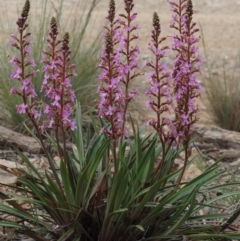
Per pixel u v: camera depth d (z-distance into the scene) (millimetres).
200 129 9562
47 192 5176
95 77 9859
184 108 5078
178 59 5008
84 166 5059
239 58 14656
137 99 10742
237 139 9391
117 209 4977
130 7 5035
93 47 10211
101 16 17297
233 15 20688
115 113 4988
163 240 5191
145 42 14445
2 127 8375
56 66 4801
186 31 4965
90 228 5211
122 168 4809
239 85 11867
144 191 4938
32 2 17266
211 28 18109
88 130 5754
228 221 5414
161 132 5137
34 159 7738
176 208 5246
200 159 8008
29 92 4887
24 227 5133
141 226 4840
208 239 5215
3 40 10359
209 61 14289
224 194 5461
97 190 5172
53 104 4785
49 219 5664
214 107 10805
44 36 9719
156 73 5004
